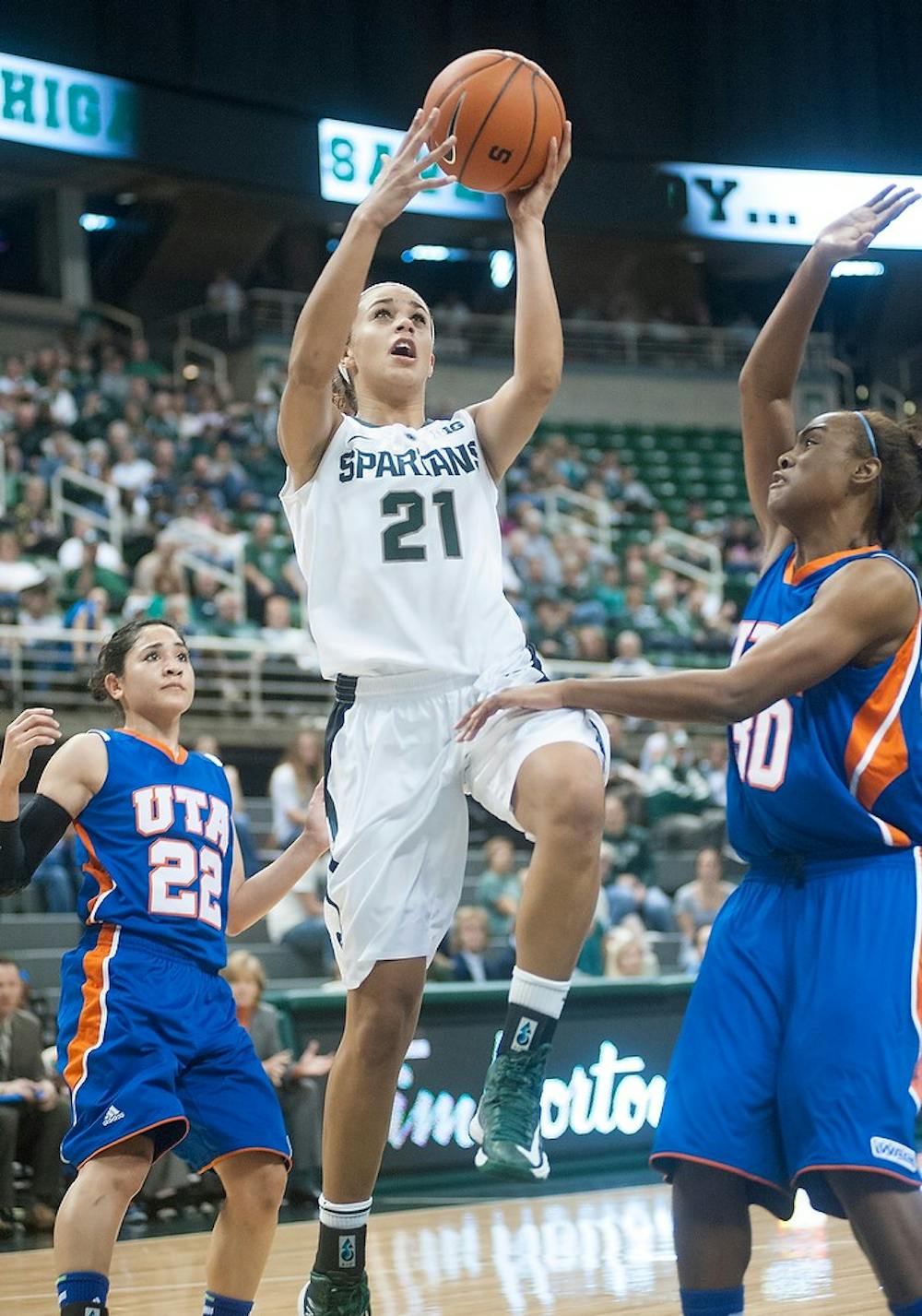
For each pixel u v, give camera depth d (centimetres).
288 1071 762
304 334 318
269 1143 357
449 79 329
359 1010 326
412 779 322
